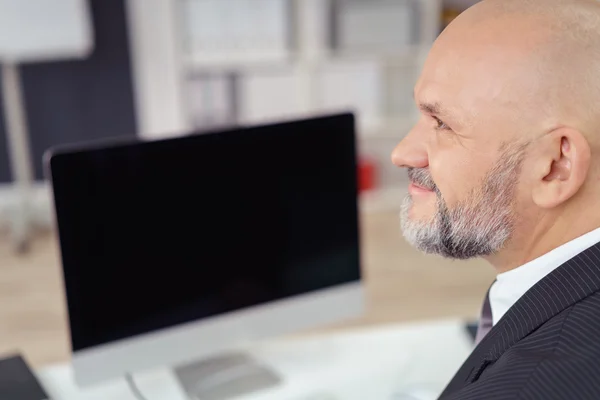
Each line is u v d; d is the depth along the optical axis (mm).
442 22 3711
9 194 3826
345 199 1304
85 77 3713
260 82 3725
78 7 3229
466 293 3016
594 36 655
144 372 1327
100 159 1109
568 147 658
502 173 689
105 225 1135
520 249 738
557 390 544
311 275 1311
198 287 1228
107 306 1166
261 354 1391
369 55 3754
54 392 1271
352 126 1275
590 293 632
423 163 762
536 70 655
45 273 3244
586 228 694
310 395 1249
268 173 1229
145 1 3545
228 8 3592
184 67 3658
